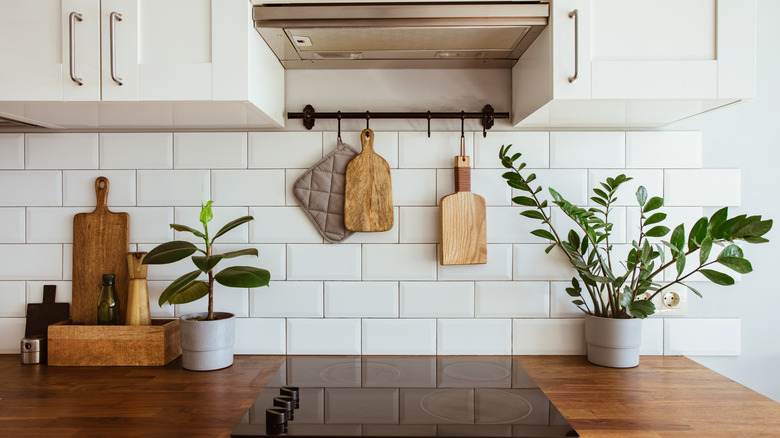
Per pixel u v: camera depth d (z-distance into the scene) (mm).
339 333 1309
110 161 1312
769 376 1324
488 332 1310
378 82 1323
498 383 1054
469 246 1278
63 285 1313
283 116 1299
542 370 1173
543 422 833
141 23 982
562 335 1312
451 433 785
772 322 1326
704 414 901
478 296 1311
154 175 1312
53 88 987
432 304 1310
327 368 1171
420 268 1311
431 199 1312
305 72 1323
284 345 1310
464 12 1004
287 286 1312
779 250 1322
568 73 992
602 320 1189
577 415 892
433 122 1317
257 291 1310
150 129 1310
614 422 862
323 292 1312
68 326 1189
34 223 1314
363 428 804
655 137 1316
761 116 1325
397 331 1309
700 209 1315
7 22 993
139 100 979
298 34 1058
